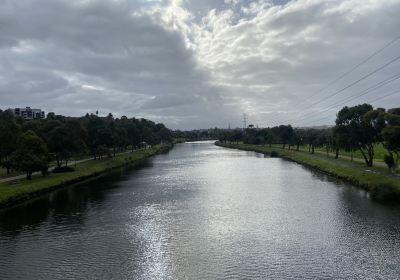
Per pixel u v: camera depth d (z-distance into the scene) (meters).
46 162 89.06
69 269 38.94
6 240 48.47
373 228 50.78
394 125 77.94
